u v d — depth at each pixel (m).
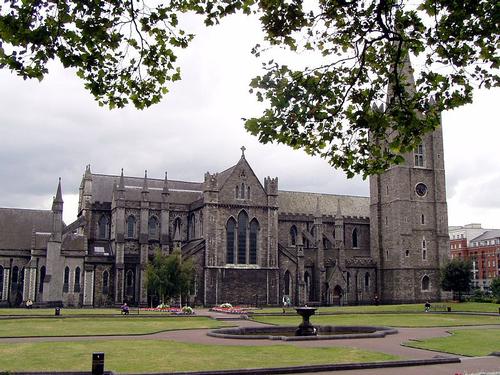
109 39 15.69
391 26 17.47
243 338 45.16
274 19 17.00
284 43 17.55
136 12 15.76
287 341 44.03
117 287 98.19
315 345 41.09
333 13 17.41
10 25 14.22
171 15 16.05
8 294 100.81
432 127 18.36
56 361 31.66
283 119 17.53
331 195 130.50
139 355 34.62
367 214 129.50
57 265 96.56
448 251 114.69
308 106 17.64
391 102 18.89
